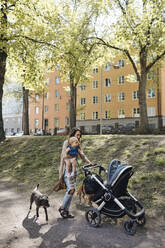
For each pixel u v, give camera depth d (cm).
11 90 3328
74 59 1614
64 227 418
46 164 951
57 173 831
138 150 855
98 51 1981
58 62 1653
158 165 689
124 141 1005
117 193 425
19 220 456
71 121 2105
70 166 477
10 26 1277
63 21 1702
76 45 1638
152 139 949
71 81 1839
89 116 4566
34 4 1359
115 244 349
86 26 1839
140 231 397
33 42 1512
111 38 1891
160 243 352
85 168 469
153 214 464
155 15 1488
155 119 3722
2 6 1286
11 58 1491
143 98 1817
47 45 1521
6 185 768
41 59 1605
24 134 2695
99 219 414
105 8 1756
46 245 348
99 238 371
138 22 1667
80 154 503
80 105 4703
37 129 5528
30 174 878
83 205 545
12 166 1030
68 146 489
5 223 440
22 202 579
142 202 518
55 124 5350
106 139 1108
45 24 1427
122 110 4194
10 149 1302
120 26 1655
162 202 502
